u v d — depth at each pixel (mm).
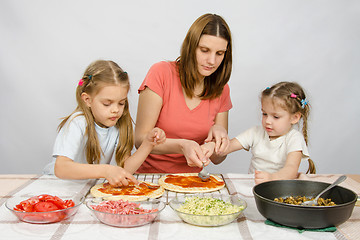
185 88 1979
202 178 1687
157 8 3227
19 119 3316
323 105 3418
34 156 3393
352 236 1163
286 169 1758
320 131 3467
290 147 1903
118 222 1185
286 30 3301
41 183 1625
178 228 1197
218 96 2096
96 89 1652
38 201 1289
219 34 1722
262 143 2064
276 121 1914
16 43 3184
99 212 1185
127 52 3270
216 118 2229
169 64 2061
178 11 3236
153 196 1451
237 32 3293
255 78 3363
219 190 1584
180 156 2121
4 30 3156
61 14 3166
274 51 3330
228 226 1220
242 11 3266
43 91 3279
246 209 1362
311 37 3311
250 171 2145
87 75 1727
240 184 1660
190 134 2094
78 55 3238
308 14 3277
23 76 3244
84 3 3168
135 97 3330
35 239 1113
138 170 2197
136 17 3227
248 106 3400
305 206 1130
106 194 1465
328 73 3363
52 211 1194
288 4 3260
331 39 3312
